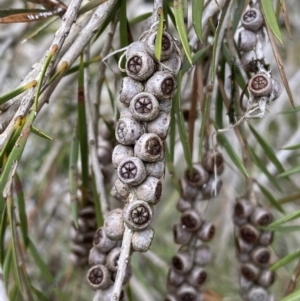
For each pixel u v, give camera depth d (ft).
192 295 0.90
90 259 0.81
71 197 0.90
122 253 0.73
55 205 1.60
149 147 0.73
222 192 1.82
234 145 1.57
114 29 0.89
